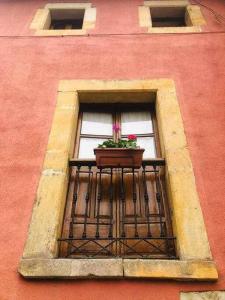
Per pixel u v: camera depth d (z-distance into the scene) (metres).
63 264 2.64
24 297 2.55
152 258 2.85
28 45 4.90
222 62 4.52
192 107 3.92
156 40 4.93
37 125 3.78
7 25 5.46
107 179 3.45
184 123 3.74
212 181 3.21
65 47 4.84
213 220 2.94
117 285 2.59
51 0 6.17
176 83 4.23
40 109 3.96
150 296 2.53
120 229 3.08
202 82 4.23
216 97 4.03
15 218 2.99
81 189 3.38
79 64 4.55
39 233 2.85
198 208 2.99
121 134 4.00
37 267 2.63
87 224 3.10
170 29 5.13
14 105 4.02
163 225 3.09
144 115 4.19
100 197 3.23
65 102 4.01
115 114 4.23
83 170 3.53
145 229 3.07
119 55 4.67
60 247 2.93
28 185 3.24
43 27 5.44
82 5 5.95
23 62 4.62
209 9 5.72
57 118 3.82
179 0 6.00
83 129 4.02
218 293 2.53
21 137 3.67
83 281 2.61
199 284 2.57
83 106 4.26
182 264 2.62
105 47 4.82
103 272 2.59
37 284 2.61
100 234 3.05
